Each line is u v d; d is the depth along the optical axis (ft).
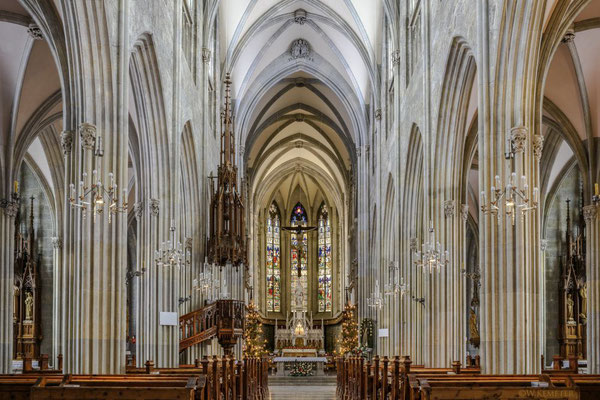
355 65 146.41
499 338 54.95
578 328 113.39
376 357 59.72
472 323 132.05
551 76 81.10
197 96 101.55
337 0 131.03
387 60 123.34
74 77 57.82
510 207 51.55
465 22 64.95
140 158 80.53
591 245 85.10
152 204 79.51
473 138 85.66
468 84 73.97
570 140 85.81
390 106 120.16
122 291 57.98
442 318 80.28
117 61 59.62
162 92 76.89
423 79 83.41
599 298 84.43
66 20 57.11
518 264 54.49
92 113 58.08
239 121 149.59
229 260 101.09
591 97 82.12
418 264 79.56
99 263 57.16
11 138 84.69
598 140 84.12
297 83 161.68
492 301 55.31
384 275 124.77
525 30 54.70
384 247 124.16
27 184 115.85
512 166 55.77
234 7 127.65
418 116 89.56
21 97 84.74
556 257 116.16
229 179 100.99
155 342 80.28
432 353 81.05
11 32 77.05
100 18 57.41
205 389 41.06
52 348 112.27
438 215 79.66
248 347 163.84
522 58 55.21
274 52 147.64
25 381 39.22
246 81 147.84
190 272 99.50
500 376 39.65
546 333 114.73
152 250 80.18
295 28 143.64
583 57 77.71
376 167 134.31
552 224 116.98
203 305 102.32
